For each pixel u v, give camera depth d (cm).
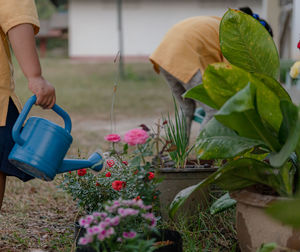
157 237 222
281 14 1080
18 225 305
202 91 219
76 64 2703
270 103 196
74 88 1588
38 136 212
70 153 523
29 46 214
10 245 266
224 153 195
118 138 234
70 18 3388
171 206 226
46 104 220
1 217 321
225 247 255
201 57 351
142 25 3322
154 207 237
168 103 1155
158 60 363
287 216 148
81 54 3403
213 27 357
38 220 316
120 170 265
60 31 4450
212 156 196
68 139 218
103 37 3394
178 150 311
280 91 208
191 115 404
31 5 218
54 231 292
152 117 920
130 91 1485
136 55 3331
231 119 189
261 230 200
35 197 377
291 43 1004
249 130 195
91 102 1210
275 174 214
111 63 2780
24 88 1448
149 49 3331
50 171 211
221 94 198
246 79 195
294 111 179
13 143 227
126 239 193
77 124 866
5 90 225
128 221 201
